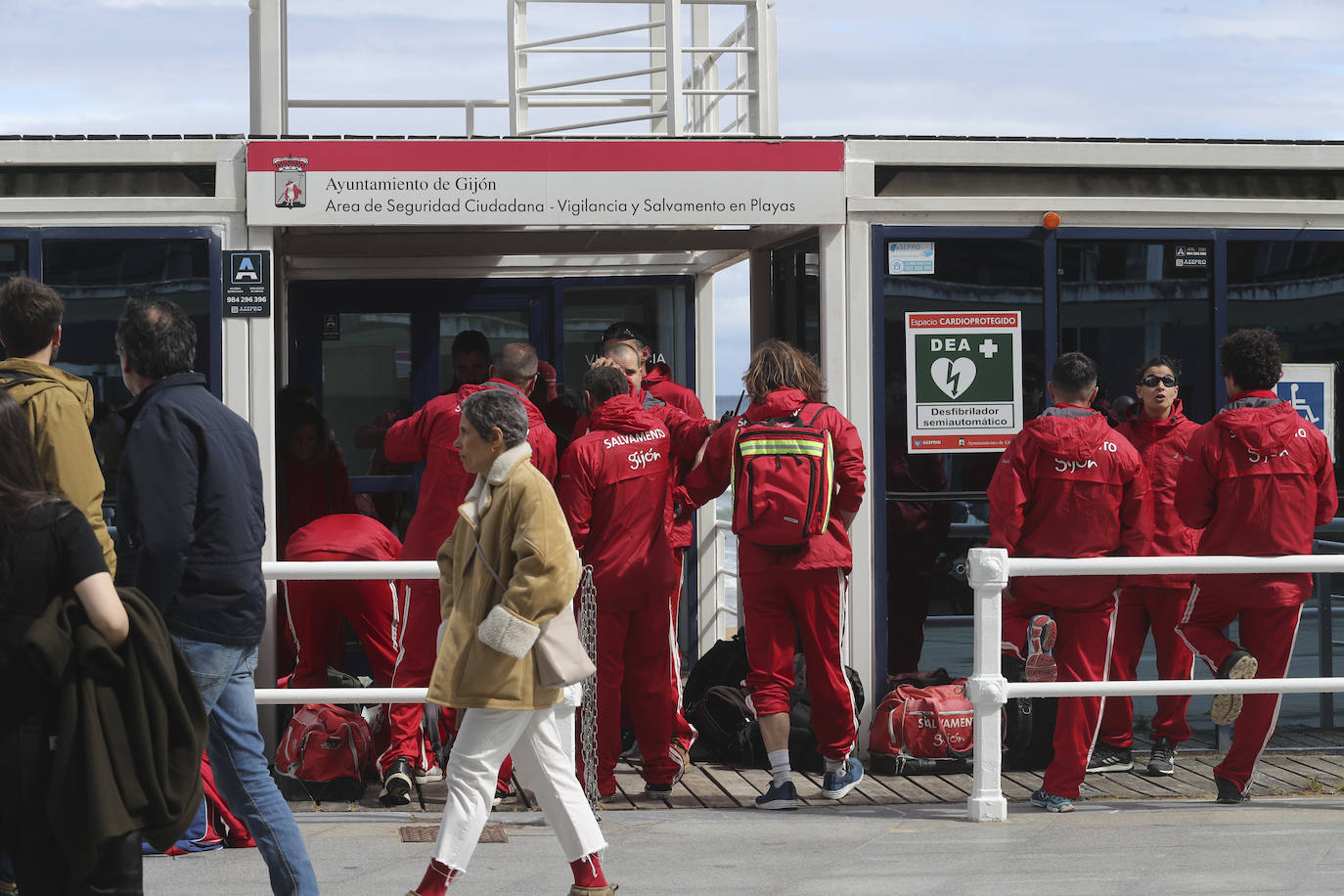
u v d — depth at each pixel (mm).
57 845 6441
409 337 17047
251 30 14523
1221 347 11281
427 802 11594
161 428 7340
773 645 11320
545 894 8594
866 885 8758
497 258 17250
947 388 13133
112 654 6375
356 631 12523
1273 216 13625
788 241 14539
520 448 7793
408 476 16828
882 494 13008
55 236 12430
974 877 8930
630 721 13703
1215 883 8727
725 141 12742
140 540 7289
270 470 12539
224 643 7500
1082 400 11211
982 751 10703
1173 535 12711
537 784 7965
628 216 12656
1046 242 13250
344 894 8570
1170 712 12648
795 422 11125
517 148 12547
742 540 11281
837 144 12914
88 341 12531
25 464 6426
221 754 7633
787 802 11172
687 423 11781
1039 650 11539
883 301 13039
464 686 7684
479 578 7742
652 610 11398
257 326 12539
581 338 17844
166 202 12453
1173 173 13578
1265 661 11047
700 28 16453
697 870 9180
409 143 12461
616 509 11148
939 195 13172
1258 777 12625
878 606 13008
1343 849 9633
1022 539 11258
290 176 12406
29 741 6297
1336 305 13781
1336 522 13898
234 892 8586
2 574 6270
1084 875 8945
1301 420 10977
